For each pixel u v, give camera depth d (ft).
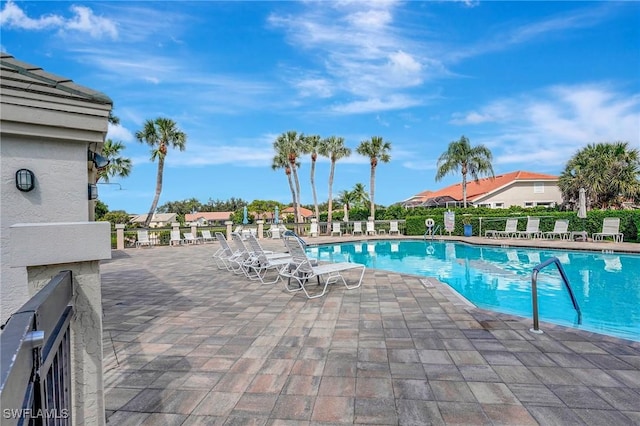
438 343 12.17
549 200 103.86
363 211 90.43
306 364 10.69
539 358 10.74
